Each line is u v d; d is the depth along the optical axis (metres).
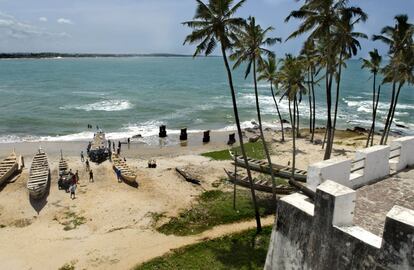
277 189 28.88
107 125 59.47
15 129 54.91
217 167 35.53
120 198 28.28
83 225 24.66
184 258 20.41
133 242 22.48
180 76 164.12
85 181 31.89
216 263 19.81
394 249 5.50
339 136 52.31
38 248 21.97
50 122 59.59
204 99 90.06
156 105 78.38
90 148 41.03
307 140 48.34
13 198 28.28
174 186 30.69
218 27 20.20
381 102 94.38
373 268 5.92
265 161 37.12
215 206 26.72
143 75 163.50
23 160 37.84
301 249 7.42
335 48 25.09
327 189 6.77
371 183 9.39
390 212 5.66
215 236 22.77
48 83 116.06
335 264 6.61
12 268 20.09
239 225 24.17
